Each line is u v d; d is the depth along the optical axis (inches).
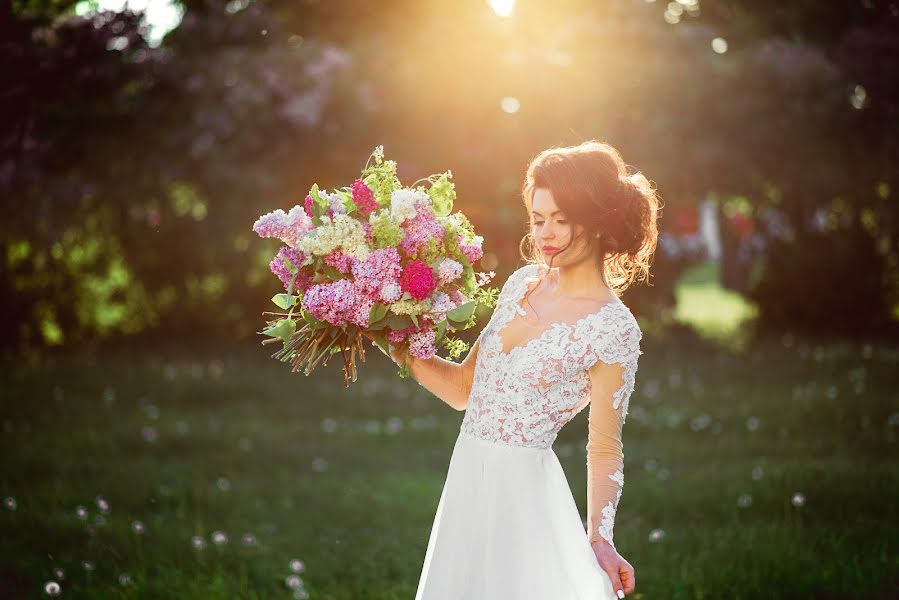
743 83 482.9
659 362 471.8
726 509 221.6
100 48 351.3
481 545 109.5
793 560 180.7
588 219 106.3
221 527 222.5
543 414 108.8
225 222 430.9
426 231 115.4
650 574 184.7
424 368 121.0
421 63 466.3
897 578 175.6
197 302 551.5
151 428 330.3
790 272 587.8
